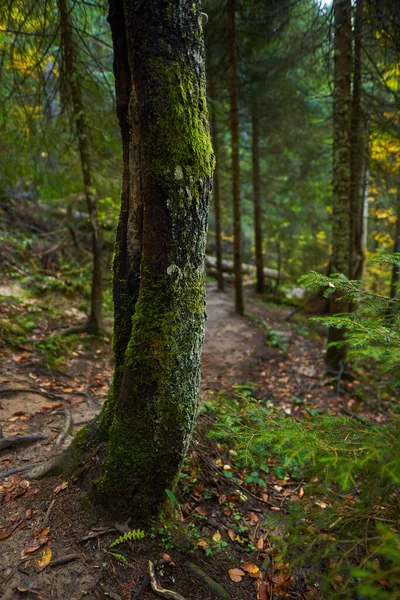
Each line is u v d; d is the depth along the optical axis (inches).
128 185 88.4
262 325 344.2
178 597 75.5
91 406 166.4
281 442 62.3
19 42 186.4
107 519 88.5
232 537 101.7
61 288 307.6
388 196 346.9
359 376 242.5
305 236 506.0
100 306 253.6
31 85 217.9
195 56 78.1
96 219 239.0
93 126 222.8
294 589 88.5
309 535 66.2
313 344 309.0
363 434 68.4
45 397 165.6
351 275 254.4
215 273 557.3
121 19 78.6
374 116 249.9
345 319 71.7
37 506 92.8
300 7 235.0
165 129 74.0
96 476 93.4
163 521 92.0
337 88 223.3
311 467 70.2
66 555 79.9
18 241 333.4
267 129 392.5
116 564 79.9
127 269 90.0
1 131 217.0
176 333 82.9
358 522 66.4
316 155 384.5
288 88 327.0
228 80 319.9
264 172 471.5
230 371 248.5
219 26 279.7
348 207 232.8
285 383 237.0
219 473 123.5
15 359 191.2
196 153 78.7
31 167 240.7
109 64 245.4
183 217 79.2
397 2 178.2
